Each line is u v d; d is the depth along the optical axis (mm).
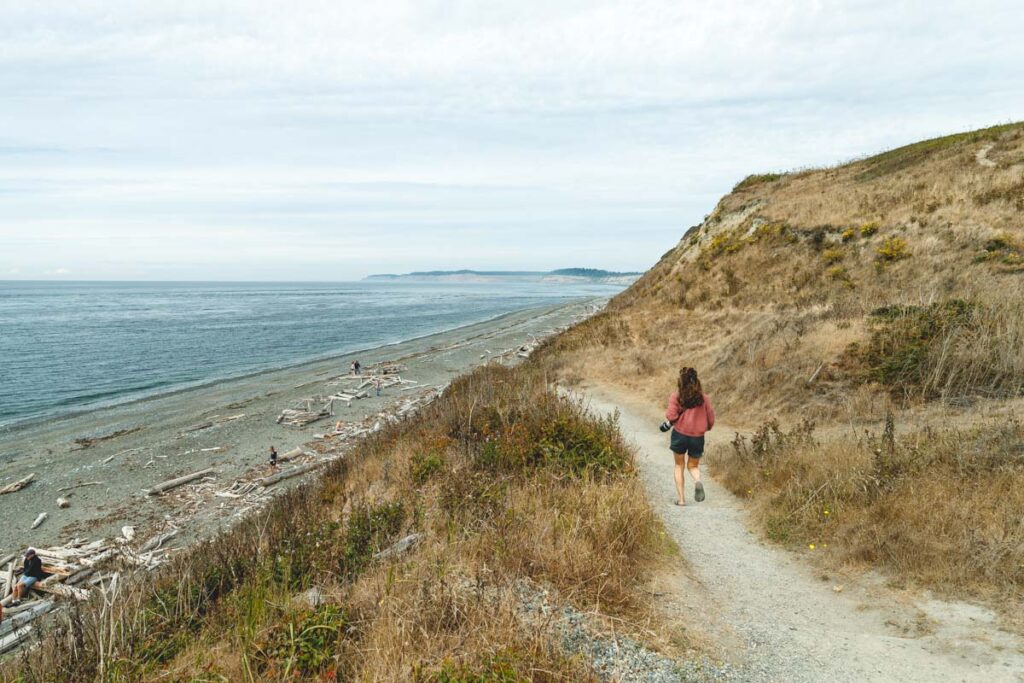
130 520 15469
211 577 5926
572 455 8344
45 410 32000
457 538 5688
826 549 6203
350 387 32969
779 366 13367
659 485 9234
